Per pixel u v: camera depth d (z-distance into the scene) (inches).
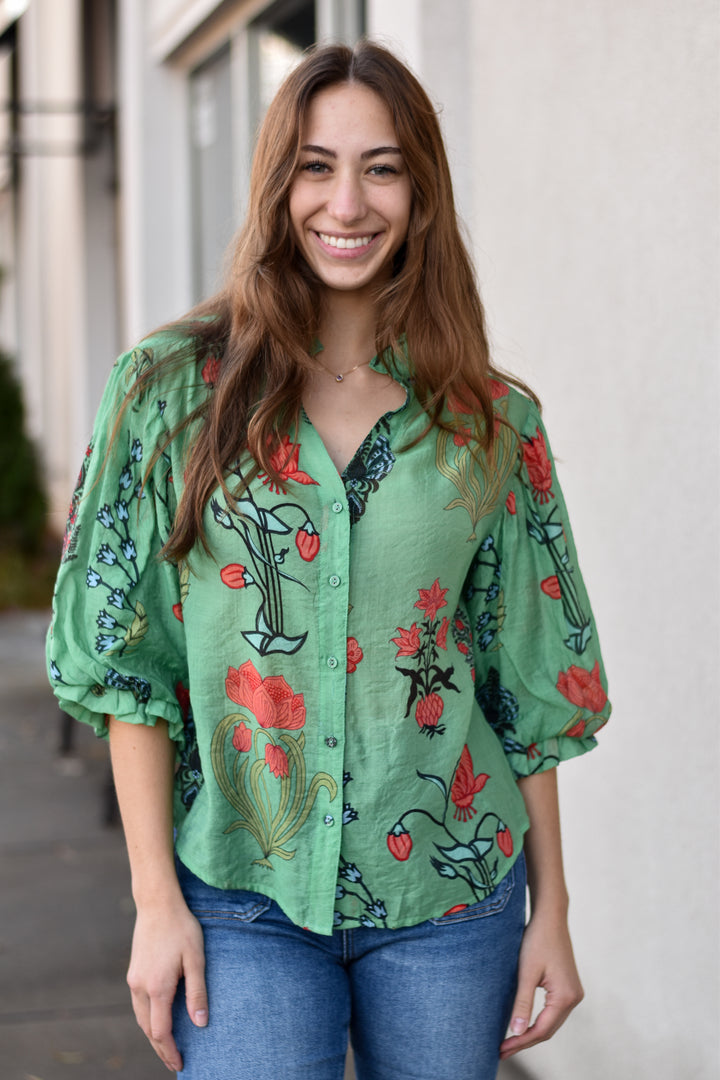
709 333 80.8
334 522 57.4
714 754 82.0
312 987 57.8
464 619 64.5
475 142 114.0
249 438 56.3
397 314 60.4
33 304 538.3
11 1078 109.3
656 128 86.0
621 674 93.4
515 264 107.6
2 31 511.8
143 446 58.4
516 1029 62.3
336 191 58.2
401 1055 60.6
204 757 59.2
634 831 91.9
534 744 66.8
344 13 169.6
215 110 230.8
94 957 136.0
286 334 57.9
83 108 355.6
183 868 60.6
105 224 386.3
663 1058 88.2
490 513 62.7
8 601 386.6
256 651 57.7
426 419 59.7
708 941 82.9
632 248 89.4
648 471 88.7
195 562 58.0
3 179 613.3
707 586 82.1
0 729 239.6
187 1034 57.3
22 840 174.9
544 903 65.4
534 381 105.3
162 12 233.6
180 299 247.6
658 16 85.1
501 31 108.1
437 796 59.8
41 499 434.3
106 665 57.7
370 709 58.6
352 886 59.2
